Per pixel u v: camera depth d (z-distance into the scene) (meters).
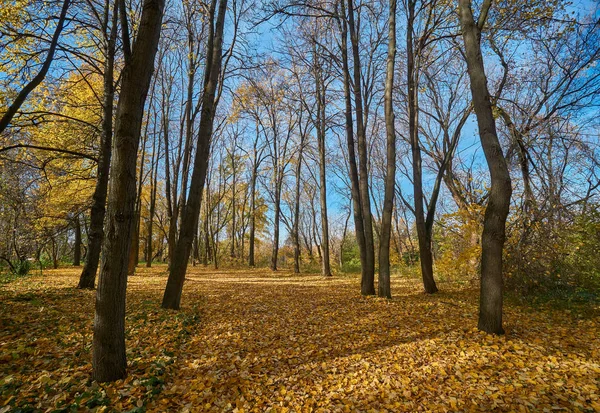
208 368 4.44
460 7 5.92
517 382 3.80
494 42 10.70
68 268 19.92
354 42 10.78
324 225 18.86
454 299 8.88
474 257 10.22
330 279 16.72
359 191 11.18
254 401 3.67
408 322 6.66
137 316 6.75
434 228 13.23
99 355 3.74
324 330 6.41
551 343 5.03
